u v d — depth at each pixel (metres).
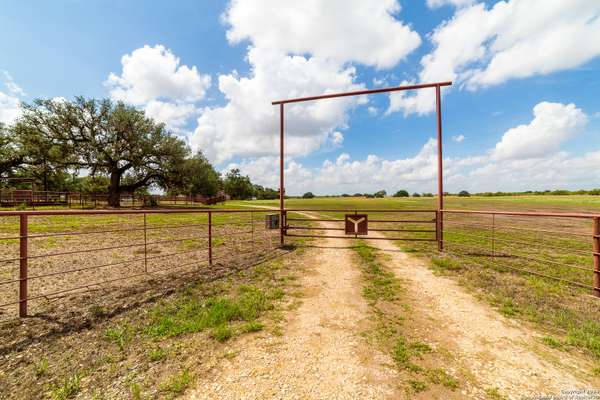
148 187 35.59
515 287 4.35
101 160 27.97
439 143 7.22
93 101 28.05
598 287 4.00
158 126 31.34
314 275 5.07
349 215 7.99
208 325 3.01
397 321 3.21
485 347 2.65
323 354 2.51
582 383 2.12
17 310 3.40
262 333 2.89
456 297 3.96
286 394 1.98
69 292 4.04
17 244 7.58
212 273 5.11
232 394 1.97
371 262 6.05
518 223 14.35
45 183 30.81
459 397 1.97
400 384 2.10
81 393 1.96
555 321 3.18
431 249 7.46
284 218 8.34
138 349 2.54
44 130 27.34
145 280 4.64
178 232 10.73
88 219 14.19
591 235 4.11
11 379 2.11
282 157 8.55
